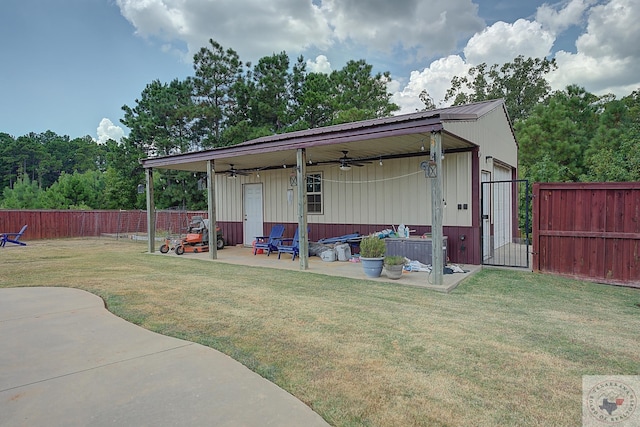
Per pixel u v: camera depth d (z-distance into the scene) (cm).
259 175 1171
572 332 386
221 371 298
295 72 2317
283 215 1122
